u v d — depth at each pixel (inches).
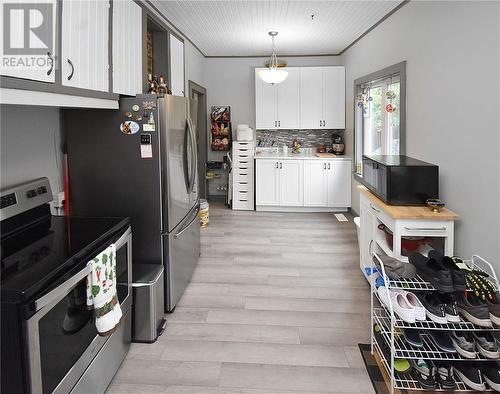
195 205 144.1
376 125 197.5
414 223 94.9
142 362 89.1
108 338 79.3
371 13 160.4
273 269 147.0
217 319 109.2
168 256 110.6
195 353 92.7
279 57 261.7
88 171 108.2
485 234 89.0
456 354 79.6
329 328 103.5
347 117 242.5
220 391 79.0
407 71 137.9
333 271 144.6
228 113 262.2
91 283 67.0
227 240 185.2
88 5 84.7
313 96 247.8
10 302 50.6
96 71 89.3
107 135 106.7
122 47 106.7
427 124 120.6
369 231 124.9
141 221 109.0
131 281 92.0
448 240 94.9
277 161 243.3
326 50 243.8
